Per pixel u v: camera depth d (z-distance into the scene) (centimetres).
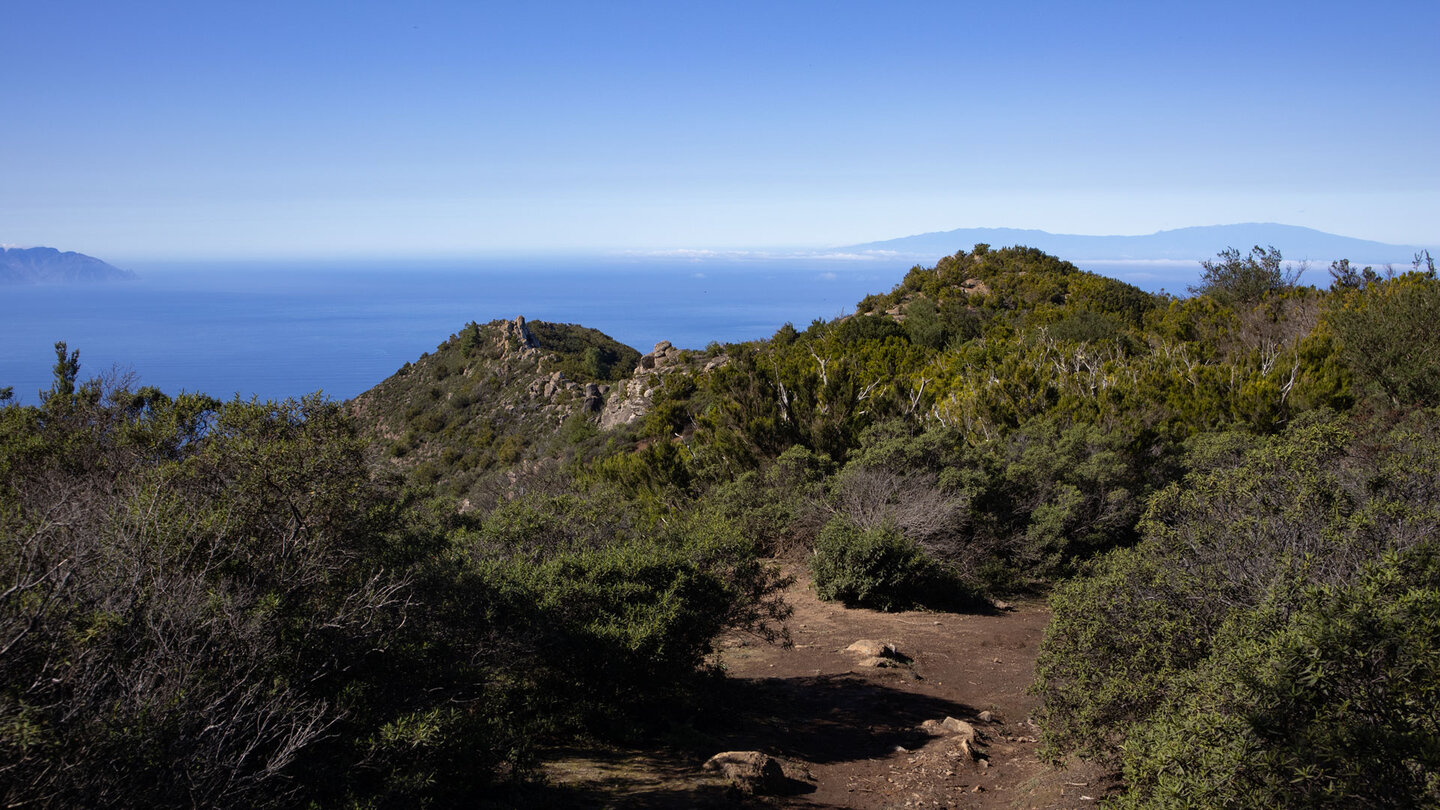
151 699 299
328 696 379
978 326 3731
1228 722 319
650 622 565
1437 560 352
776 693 753
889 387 1877
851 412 1689
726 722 646
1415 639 295
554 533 771
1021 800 505
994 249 4962
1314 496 470
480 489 1842
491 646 510
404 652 425
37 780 262
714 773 515
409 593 458
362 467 465
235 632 350
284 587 400
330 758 367
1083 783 492
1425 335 1669
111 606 329
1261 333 2631
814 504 1320
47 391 766
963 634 998
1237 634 386
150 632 327
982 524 1298
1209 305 3127
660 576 629
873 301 4900
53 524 342
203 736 314
